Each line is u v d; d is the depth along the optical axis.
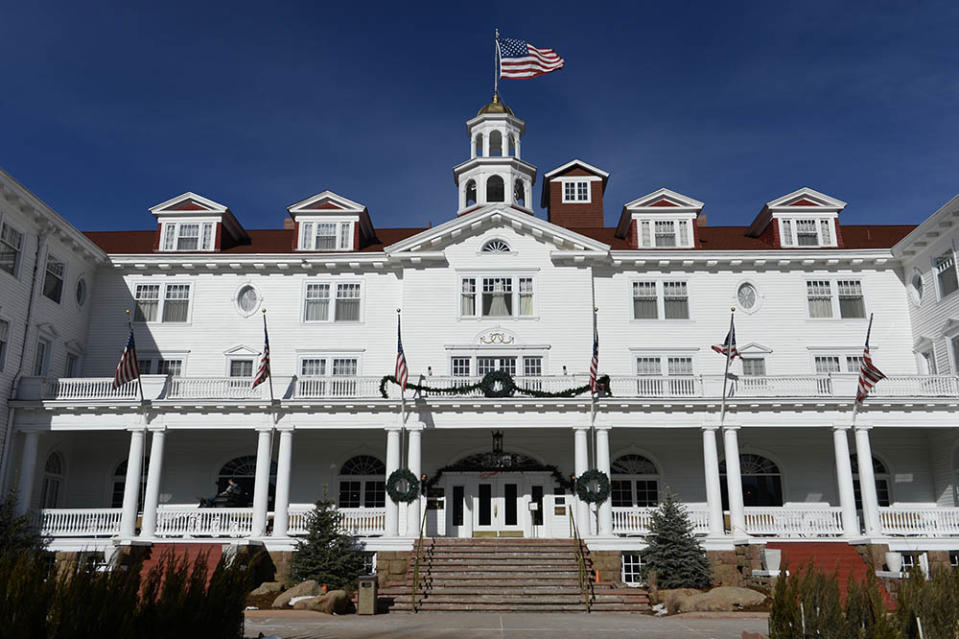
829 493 36.66
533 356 37.41
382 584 29.61
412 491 31.47
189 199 40.84
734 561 30.39
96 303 39.06
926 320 36.66
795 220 40.12
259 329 38.81
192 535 31.23
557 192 47.06
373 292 39.19
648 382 34.25
